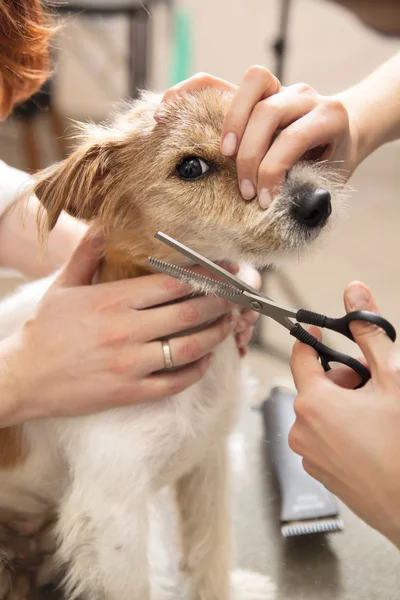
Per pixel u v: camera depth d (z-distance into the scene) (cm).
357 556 99
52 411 83
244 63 393
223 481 100
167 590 100
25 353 82
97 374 80
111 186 85
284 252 78
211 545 100
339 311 221
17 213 117
